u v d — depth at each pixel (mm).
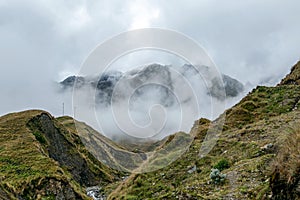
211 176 19109
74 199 34000
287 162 11719
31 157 38875
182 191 16594
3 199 19547
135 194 25234
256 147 23109
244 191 15805
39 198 30531
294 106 34031
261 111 34219
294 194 10547
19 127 50281
